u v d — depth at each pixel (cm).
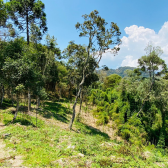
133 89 2253
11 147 679
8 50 1075
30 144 740
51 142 830
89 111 2798
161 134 1662
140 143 1532
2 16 1394
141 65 2191
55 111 2086
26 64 1009
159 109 2131
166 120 1742
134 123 1964
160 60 1959
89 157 687
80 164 597
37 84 1199
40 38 1809
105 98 3247
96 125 2042
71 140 894
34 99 2539
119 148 888
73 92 4456
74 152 712
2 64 1026
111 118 2470
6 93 1909
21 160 579
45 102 2569
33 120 1323
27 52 1130
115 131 1925
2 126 1000
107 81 5256
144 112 2192
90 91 3781
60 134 1016
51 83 3528
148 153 904
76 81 2267
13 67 984
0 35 1424
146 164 700
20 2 1502
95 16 1470
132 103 2323
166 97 1886
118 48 1581
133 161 701
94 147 830
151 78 2097
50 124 1377
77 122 1891
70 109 2538
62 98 3500
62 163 592
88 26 1495
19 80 1038
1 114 1255
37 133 936
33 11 1573
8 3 1419
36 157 611
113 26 1480
